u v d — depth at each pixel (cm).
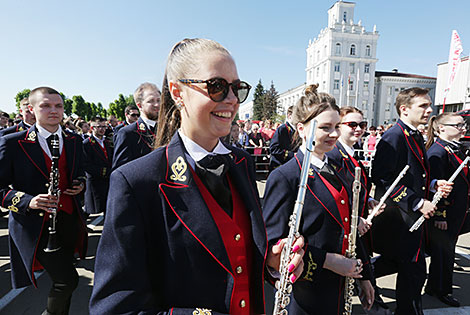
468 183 310
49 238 224
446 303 305
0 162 235
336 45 4638
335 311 168
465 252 439
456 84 2977
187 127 97
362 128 255
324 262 159
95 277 86
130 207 86
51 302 229
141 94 342
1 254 408
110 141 527
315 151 178
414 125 265
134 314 80
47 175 252
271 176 175
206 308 91
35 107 253
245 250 99
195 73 88
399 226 254
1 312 284
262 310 100
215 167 98
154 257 92
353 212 167
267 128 1326
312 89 194
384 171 260
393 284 349
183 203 90
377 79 4797
